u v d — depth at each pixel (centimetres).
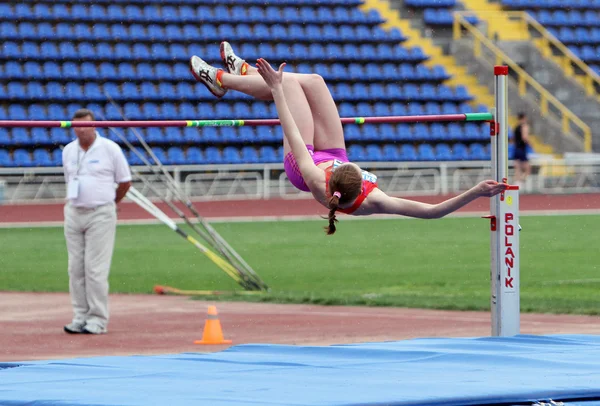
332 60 5366
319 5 5594
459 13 5719
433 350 1225
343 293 2120
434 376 1035
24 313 1897
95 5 5112
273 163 4888
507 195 1375
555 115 5531
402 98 5300
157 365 1145
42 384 1006
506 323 1377
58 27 4962
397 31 5591
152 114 4822
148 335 1589
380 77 5356
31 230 3600
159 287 2191
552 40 5744
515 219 1379
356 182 1083
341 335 1557
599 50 5941
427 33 5688
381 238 3312
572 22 5969
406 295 2070
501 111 1368
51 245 3144
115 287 2294
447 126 5284
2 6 4944
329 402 875
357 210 1114
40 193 4497
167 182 2375
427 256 2822
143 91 4872
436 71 5488
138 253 2941
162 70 4984
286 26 5453
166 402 884
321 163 1162
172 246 3114
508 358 1154
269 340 1509
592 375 1034
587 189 5188
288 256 2836
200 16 5275
